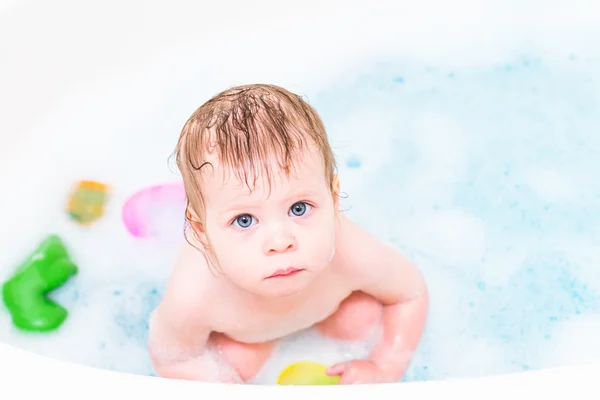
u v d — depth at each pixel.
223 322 1.29
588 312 1.39
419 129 1.67
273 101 1.17
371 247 1.28
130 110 1.66
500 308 1.41
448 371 1.32
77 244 1.49
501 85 1.71
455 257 1.50
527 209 1.56
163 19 1.67
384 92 1.71
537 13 1.75
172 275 1.32
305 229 1.12
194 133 1.16
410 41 1.75
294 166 1.11
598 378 0.80
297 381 1.30
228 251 1.13
